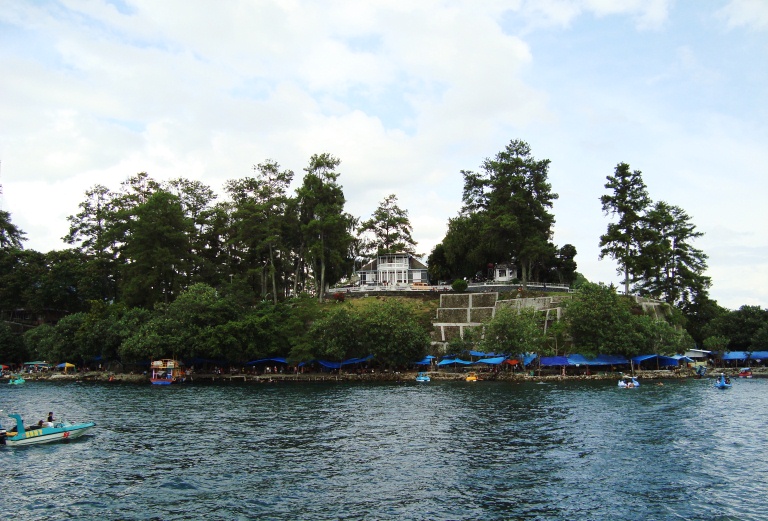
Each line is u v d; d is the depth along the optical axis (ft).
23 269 513.45
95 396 294.25
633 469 135.85
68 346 425.28
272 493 118.42
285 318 423.23
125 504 112.06
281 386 351.46
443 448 158.92
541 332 403.13
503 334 373.20
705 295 512.63
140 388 342.85
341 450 157.28
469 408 235.20
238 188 526.16
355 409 236.22
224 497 115.96
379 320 392.27
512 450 155.74
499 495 116.67
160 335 386.52
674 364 397.39
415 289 531.09
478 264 557.33
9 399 279.69
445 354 422.41
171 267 453.58
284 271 550.77
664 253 479.82
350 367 410.72
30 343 453.99
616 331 378.12
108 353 408.67
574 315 385.91
